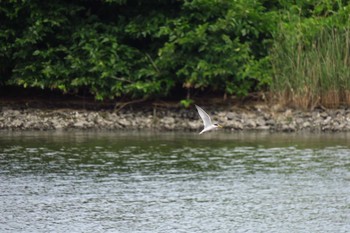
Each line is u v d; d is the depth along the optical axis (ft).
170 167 171.32
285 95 224.53
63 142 197.06
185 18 226.17
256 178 162.50
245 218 138.00
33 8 225.97
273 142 199.00
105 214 139.44
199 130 218.59
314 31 225.15
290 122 218.79
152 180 160.76
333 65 222.89
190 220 136.56
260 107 226.17
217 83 225.35
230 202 146.72
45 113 226.17
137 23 228.84
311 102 223.30
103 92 225.76
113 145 193.98
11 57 230.07
